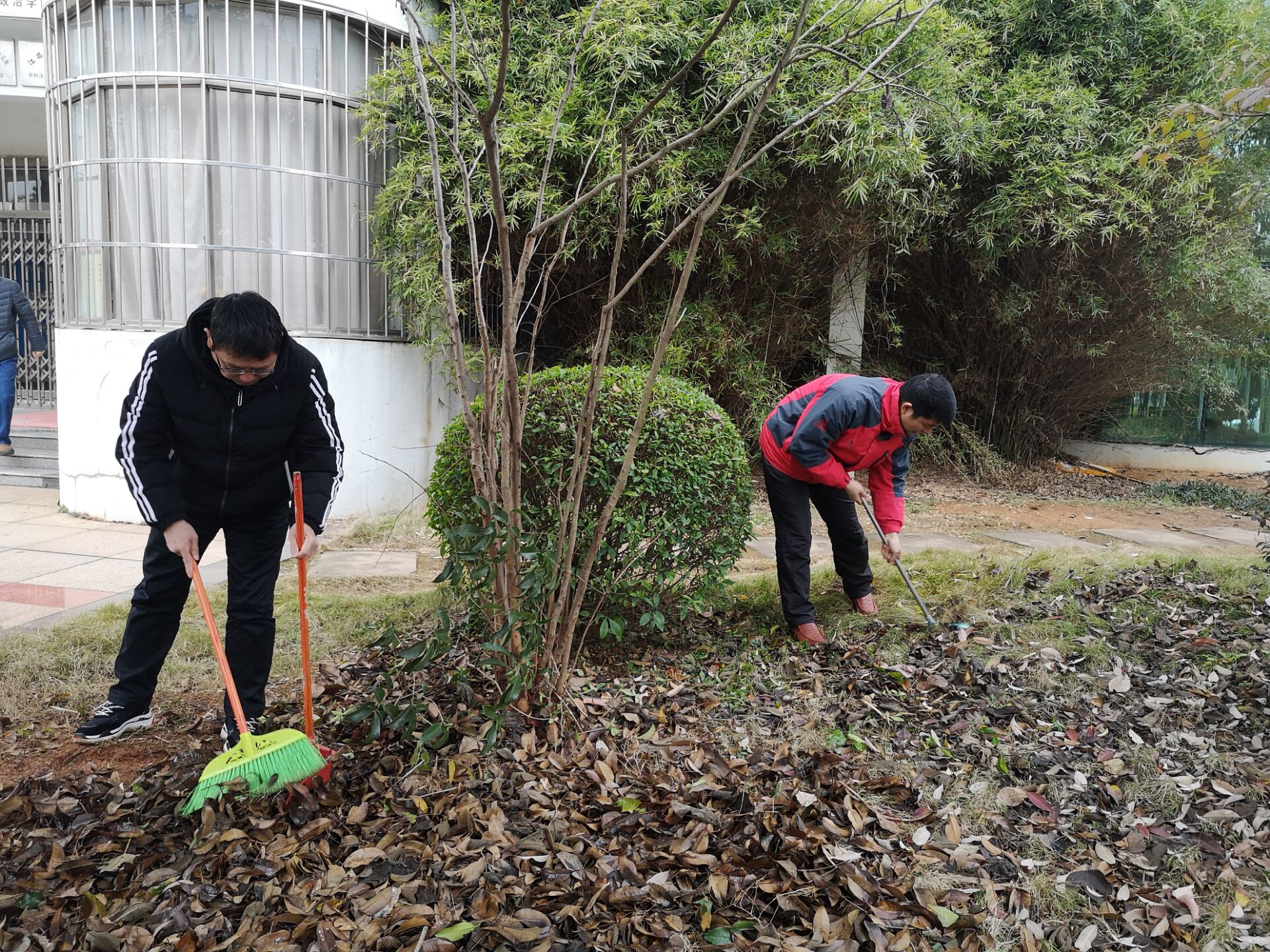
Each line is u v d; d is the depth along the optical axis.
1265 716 3.35
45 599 4.59
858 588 4.45
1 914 2.13
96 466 6.48
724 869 2.30
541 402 3.63
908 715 3.38
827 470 3.93
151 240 6.31
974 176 8.00
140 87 6.22
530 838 2.39
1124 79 8.20
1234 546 6.55
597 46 6.04
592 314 7.60
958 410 9.95
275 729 3.03
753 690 3.58
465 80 6.27
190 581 3.02
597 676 3.60
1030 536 6.75
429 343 6.92
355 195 6.65
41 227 10.74
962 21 7.57
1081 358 9.29
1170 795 2.86
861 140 6.29
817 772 2.82
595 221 6.59
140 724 3.14
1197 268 8.39
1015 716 3.37
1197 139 4.56
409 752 2.85
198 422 2.65
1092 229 8.05
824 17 2.60
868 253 8.41
